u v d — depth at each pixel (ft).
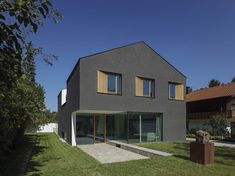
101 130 82.69
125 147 65.72
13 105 31.42
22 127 63.31
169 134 86.99
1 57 14.67
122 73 78.07
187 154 50.88
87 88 71.31
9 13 13.34
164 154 50.52
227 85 144.87
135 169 37.81
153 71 84.64
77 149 65.77
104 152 59.52
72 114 79.15
